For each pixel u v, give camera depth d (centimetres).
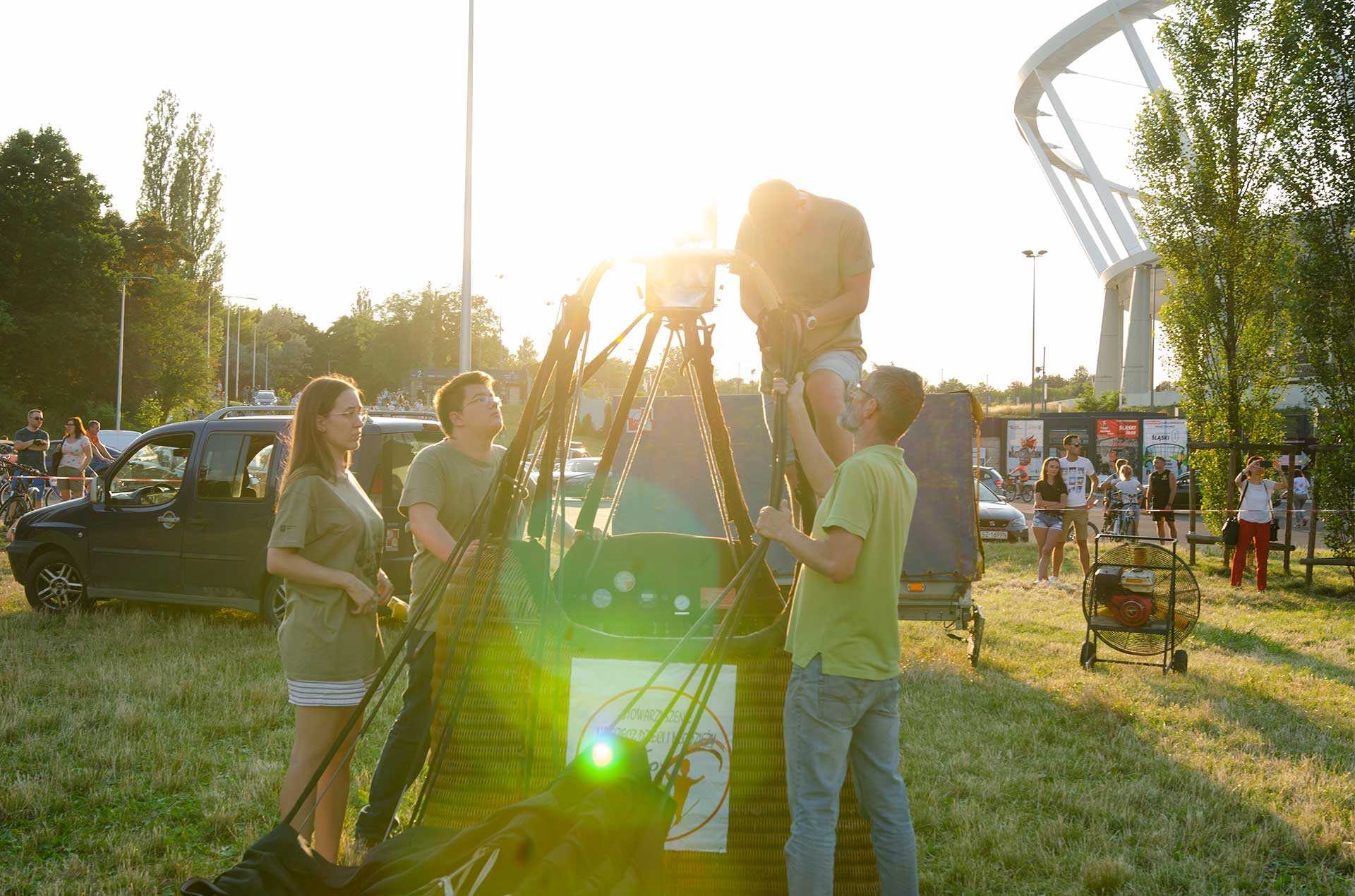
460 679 347
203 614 1045
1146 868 473
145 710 667
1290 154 1698
